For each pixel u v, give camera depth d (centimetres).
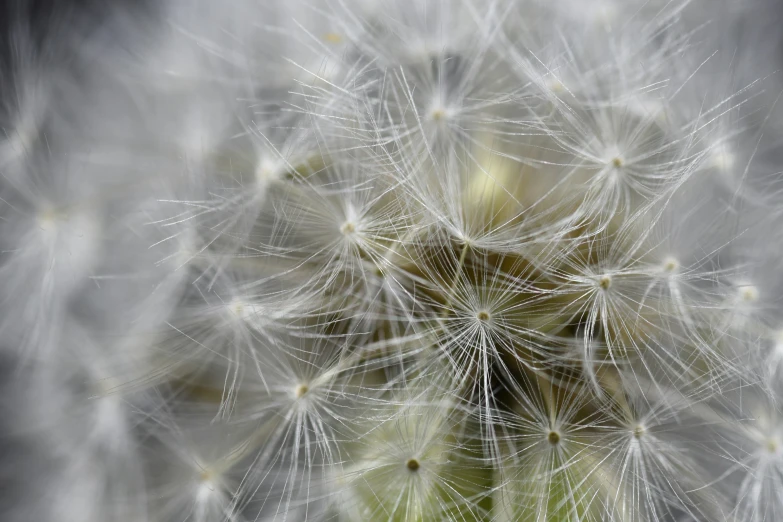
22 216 10
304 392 9
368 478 9
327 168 9
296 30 10
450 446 9
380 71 10
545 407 9
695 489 9
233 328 9
